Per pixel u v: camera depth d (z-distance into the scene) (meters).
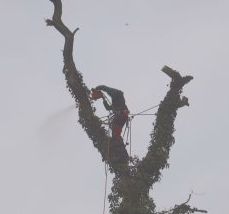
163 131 20.02
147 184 19.78
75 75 20.17
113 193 19.77
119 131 20.16
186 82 20.16
